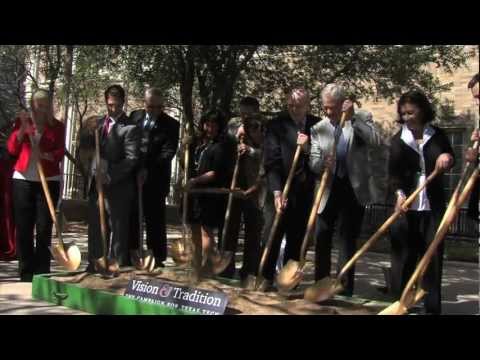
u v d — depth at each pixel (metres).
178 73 10.74
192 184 5.66
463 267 8.86
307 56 11.03
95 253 5.74
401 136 4.38
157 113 6.23
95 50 10.45
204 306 3.92
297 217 4.77
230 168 5.73
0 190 6.58
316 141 4.65
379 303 4.33
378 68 11.04
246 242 5.79
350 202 4.73
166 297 4.16
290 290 4.44
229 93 9.96
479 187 4.02
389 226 4.12
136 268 5.55
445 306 5.00
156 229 6.26
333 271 7.21
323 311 4.00
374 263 8.66
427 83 12.26
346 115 4.48
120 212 5.74
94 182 5.76
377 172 8.91
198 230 5.73
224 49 9.52
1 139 13.27
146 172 6.00
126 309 4.30
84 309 4.56
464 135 15.20
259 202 5.55
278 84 11.74
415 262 4.35
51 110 5.84
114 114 5.84
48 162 5.77
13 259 6.62
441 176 4.25
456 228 13.92
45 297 4.94
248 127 5.65
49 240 5.85
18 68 13.70
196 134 6.43
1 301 4.88
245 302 4.21
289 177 4.41
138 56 10.51
